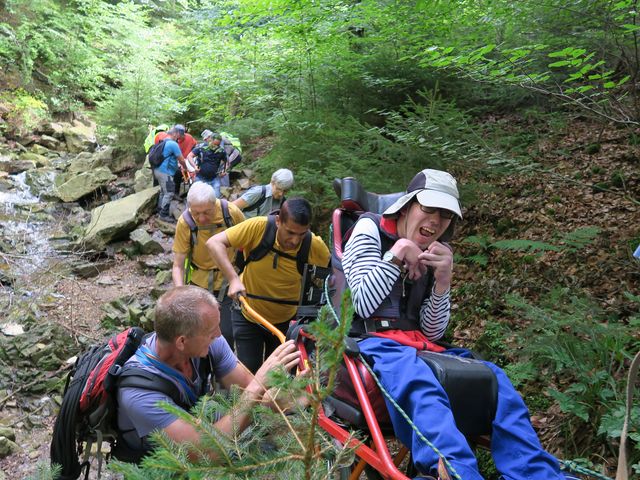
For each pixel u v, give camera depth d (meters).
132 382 2.27
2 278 7.31
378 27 8.53
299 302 4.09
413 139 6.72
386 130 7.80
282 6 7.84
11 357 5.92
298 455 1.48
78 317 6.86
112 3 18.41
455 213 2.83
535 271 5.68
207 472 1.44
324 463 1.64
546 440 3.86
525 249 6.04
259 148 10.27
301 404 1.65
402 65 8.36
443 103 7.23
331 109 8.51
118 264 8.23
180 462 1.47
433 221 2.85
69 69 15.61
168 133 9.32
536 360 4.28
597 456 3.53
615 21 5.40
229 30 8.94
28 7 15.72
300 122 7.96
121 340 2.47
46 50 15.09
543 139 8.18
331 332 1.38
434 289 2.81
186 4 17.88
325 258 4.11
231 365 2.61
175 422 2.22
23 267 7.59
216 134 8.69
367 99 8.66
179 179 9.36
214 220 4.55
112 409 2.35
